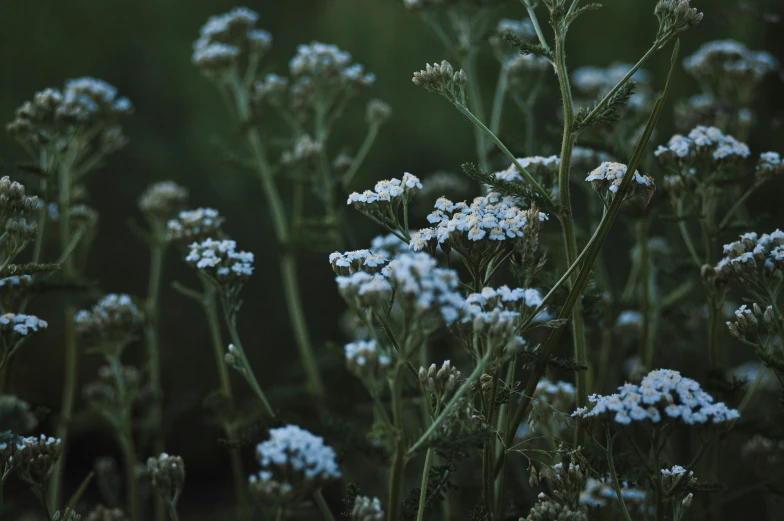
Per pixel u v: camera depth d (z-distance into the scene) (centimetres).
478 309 69
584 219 138
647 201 73
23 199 76
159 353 150
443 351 100
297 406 111
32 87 158
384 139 177
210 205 163
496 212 72
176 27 183
